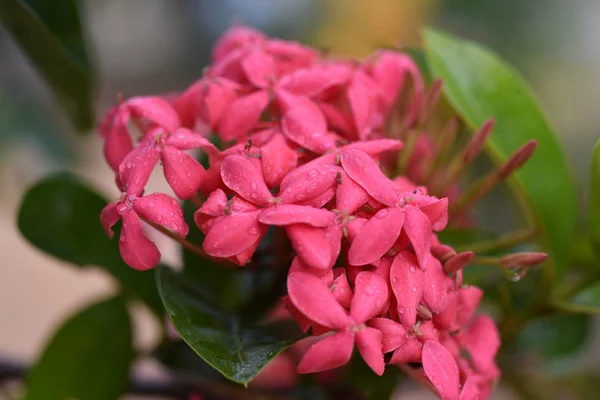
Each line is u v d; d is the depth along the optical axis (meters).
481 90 0.25
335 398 0.26
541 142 0.25
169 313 0.21
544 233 0.25
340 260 0.21
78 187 0.26
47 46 0.26
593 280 0.25
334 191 0.21
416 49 0.28
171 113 0.23
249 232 0.20
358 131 0.23
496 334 0.22
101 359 0.26
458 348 0.21
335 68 0.23
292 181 0.21
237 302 0.25
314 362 0.20
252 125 0.22
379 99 0.24
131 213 0.21
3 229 0.55
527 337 0.29
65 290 0.51
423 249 0.20
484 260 0.22
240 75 0.24
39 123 0.43
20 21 0.25
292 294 0.20
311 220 0.20
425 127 0.25
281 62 0.25
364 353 0.20
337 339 0.20
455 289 0.21
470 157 0.23
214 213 0.20
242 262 0.20
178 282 0.23
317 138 0.22
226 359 0.21
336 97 0.24
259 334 0.22
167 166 0.21
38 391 0.25
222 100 0.23
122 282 0.26
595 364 0.31
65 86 0.27
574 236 0.26
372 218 0.20
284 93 0.23
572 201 0.25
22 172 0.45
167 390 0.27
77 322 0.26
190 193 0.21
